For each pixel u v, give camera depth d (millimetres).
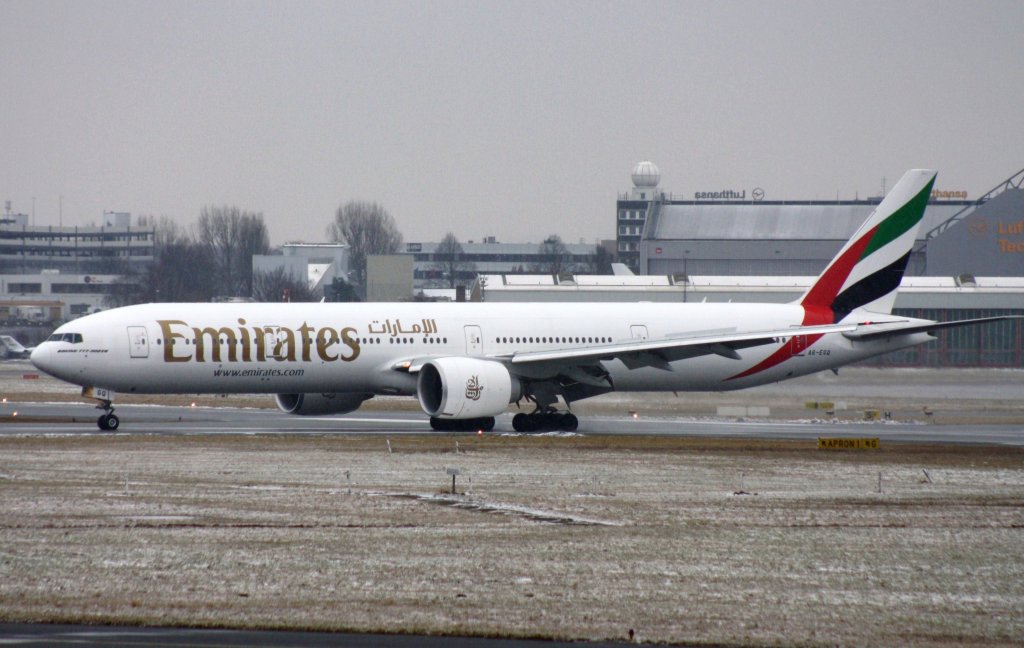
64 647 64062
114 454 149125
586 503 113938
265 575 81250
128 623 69250
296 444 164000
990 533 102500
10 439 166500
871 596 79125
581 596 77188
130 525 97812
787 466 148000
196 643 65375
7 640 65375
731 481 132125
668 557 89562
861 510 113500
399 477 130125
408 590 77875
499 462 146375
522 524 101875
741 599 77375
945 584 83062
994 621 73188
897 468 147750
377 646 65500
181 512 104375
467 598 76062
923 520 108500
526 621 70938
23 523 97812
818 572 85875
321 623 69688
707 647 66562
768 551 92750
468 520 103312
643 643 67125
